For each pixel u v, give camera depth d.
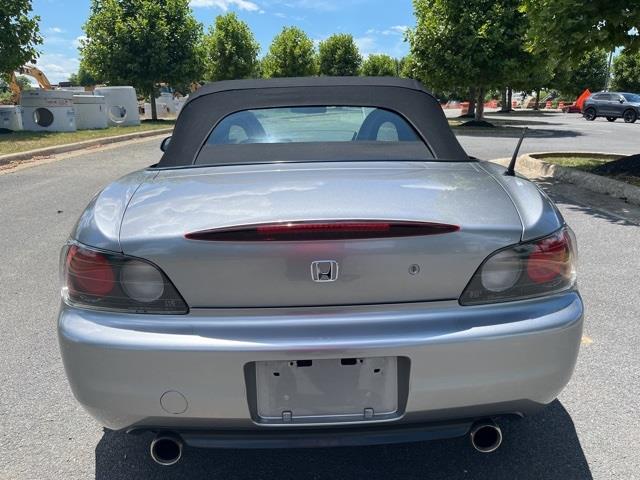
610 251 5.05
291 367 1.83
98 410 1.89
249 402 1.82
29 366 3.16
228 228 1.78
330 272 1.80
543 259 1.92
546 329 1.86
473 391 1.84
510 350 1.83
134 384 1.82
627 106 28.00
